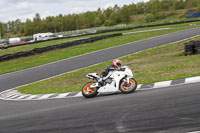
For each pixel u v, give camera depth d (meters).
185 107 5.30
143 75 11.70
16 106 9.28
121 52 23.55
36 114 7.15
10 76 19.12
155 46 24.05
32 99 10.20
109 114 5.76
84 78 14.02
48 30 131.88
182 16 96.38
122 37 37.31
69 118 6.02
